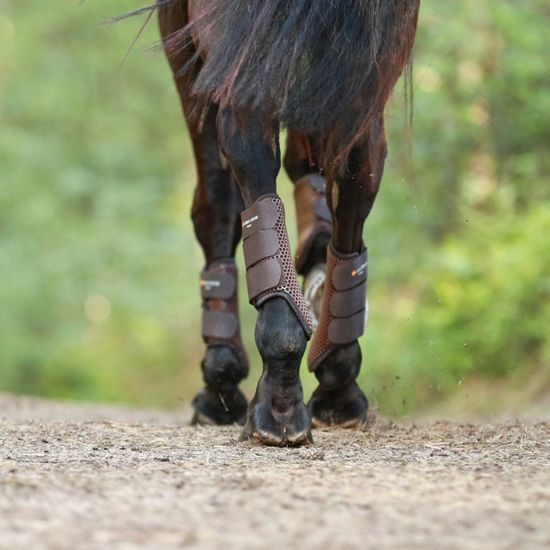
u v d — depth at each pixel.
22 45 35.28
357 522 5.56
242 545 5.13
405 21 7.63
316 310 10.22
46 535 5.24
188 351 35.16
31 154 33.84
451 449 7.96
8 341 32.38
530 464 7.17
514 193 20.48
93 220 33.97
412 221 20.84
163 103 35.50
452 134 20.47
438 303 19.25
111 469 6.94
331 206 9.06
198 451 7.88
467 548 5.12
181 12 8.99
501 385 18.70
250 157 7.91
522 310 18.77
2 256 32.59
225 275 10.70
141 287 33.38
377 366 19.33
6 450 7.91
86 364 33.94
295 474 6.73
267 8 7.39
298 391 8.12
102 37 34.81
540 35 20.05
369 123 7.90
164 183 35.12
